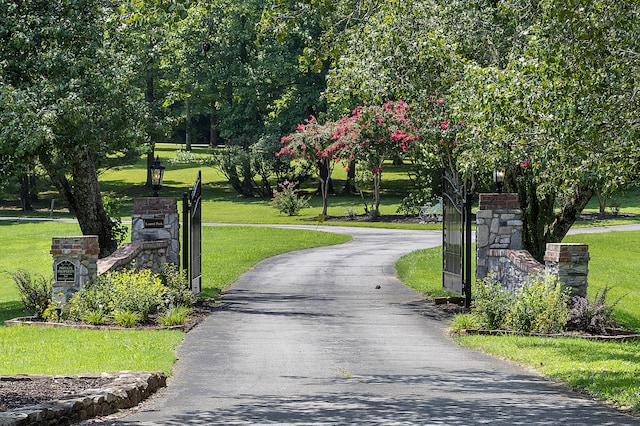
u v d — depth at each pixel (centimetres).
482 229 2048
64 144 1986
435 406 891
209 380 1078
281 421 805
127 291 1659
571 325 1602
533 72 1149
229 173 6706
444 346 1417
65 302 1647
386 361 1245
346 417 826
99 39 1917
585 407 893
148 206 2148
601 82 1073
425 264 2819
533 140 1216
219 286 2355
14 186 5712
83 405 808
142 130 2186
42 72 1892
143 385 957
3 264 3500
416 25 1800
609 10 1030
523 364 1227
